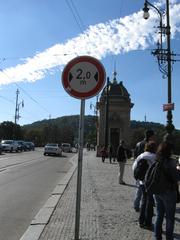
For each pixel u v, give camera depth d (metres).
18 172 25.95
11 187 17.88
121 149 19.73
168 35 22.88
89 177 23.42
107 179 22.22
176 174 7.79
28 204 13.46
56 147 57.69
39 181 20.86
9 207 12.79
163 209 8.17
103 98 62.91
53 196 15.16
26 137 139.62
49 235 8.99
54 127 151.62
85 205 13.03
